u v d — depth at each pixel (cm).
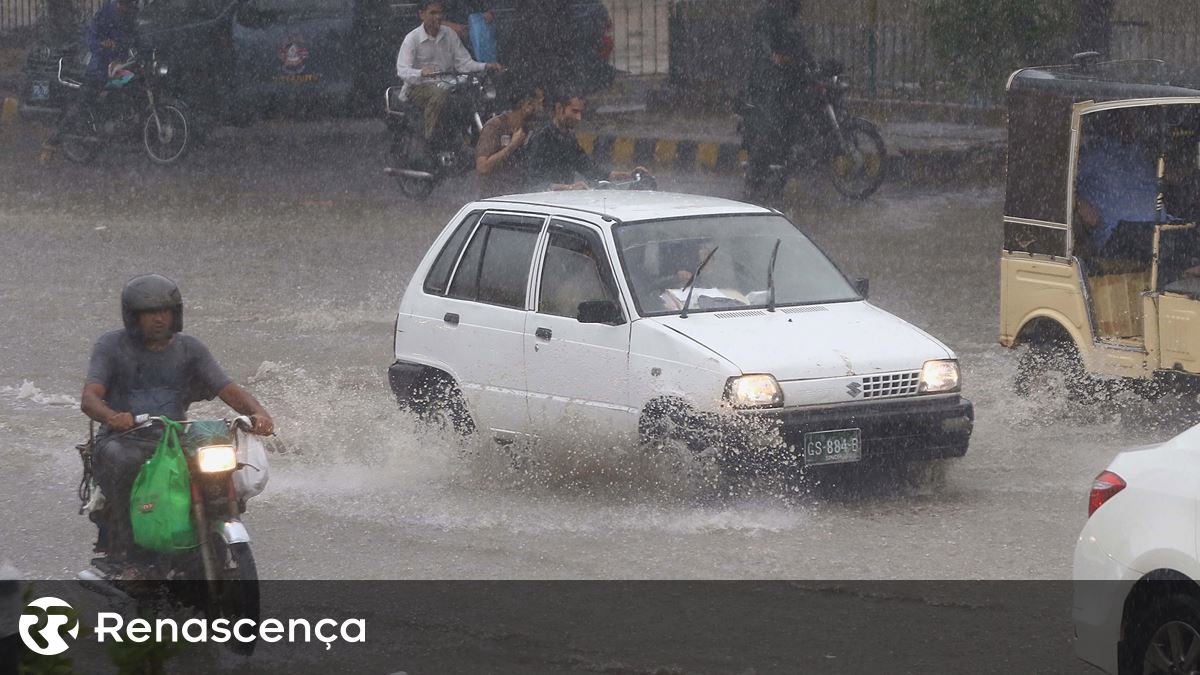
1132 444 2389
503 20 5678
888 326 2186
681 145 5394
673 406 2062
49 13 6944
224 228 4566
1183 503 1275
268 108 5606
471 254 2400
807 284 2272
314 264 4034
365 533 1983
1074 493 2122
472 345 2336
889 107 5734
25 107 6088
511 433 2286
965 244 4119
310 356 3088
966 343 3066
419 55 4950
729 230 2311
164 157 5703
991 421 2533
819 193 4928
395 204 4947
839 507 2069
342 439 2484
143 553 1580
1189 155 2533
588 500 2136
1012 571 1795
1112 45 5228
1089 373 2516
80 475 2273
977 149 5081
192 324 3369
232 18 5572
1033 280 2612
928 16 5156
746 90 4822
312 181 5381
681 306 2169
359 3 5569
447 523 2023
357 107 5622
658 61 6812
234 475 1582
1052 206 2570
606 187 2898
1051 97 2556
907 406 2083
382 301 3603
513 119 3488
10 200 5088
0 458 2362
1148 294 2400
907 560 1841
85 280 3862
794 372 2036
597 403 2166
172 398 1677
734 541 1923
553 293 2256
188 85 5647
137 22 5703
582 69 5822
